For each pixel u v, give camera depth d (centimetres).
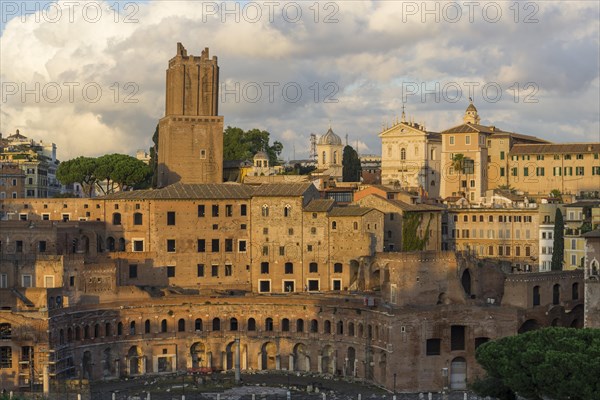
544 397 17175
